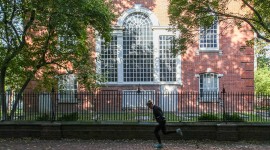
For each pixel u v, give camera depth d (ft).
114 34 106.73
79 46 75.56
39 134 63.31
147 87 106.42
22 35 71.20
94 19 70.49
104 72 99.14
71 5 65.36
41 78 81.71
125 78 107.45
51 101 64.90
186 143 59.31
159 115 55.31
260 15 70.33
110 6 86.79
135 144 58.18
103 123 62.59
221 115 65.05
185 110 75.87
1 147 54.70
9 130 63.57
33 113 66.23
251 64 105.19
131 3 107.34
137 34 107.55
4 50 73.87
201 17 68.64
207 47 106.32
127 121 63.57
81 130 62.80
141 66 107.55
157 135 55.31
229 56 105.50
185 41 71.56
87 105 71.20
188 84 105.91
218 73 105.40
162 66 107.14
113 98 75.51
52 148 54.13
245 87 104.94
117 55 106.93
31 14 68.39
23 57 74.95
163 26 106.63
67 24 66.69
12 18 69.46
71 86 97.50
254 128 61.36
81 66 74.54
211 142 60.13
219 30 104.99
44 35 73.92
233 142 60.13
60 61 76.43
